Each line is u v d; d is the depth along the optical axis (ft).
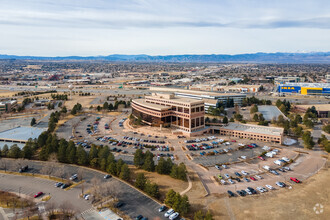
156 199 514.27
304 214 454.81
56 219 445.78
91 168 655.35
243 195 525.34
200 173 636.48
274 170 645.92
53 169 646.74
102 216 456.04
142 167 650.02
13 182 580.71
